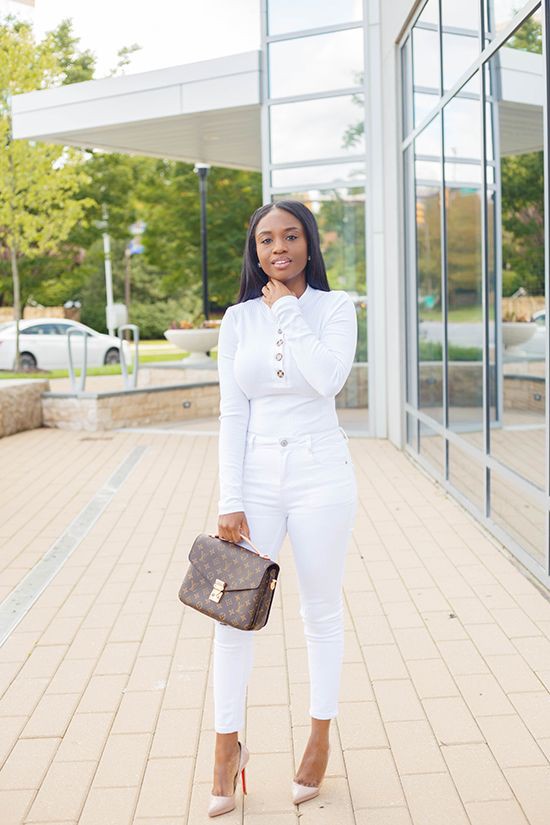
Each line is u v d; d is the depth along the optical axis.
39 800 2.79
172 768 2.98
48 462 9.23
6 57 16.30
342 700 3.47
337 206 10.20
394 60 9.07
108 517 6.73
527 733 3.15
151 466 8.91
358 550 5.59
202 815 2.69
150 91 10.83
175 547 5.82
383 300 9.99
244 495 2.67
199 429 11.65
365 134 9.91
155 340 36.94
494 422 5.68
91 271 22.56
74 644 4.14
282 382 2.61
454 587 4.80
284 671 3.78
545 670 3.69
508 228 5.17
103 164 20.09
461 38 6.26
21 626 4.40
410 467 8.37
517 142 4.86
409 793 2.78
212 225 21.86
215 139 12.73
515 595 4.63
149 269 36.62
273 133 10.33
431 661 3.82
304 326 2.55
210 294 22.97
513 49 4.89
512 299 5.12
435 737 3.15
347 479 2.68
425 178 7.85
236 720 2.69
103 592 4.91
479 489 6.18
